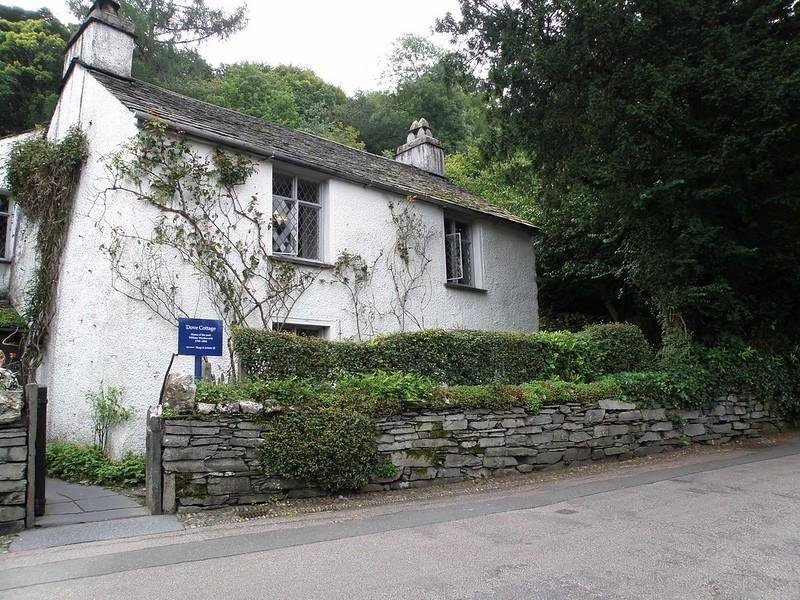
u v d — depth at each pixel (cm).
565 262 1827
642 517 581
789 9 1102
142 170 901
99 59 1107
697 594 383
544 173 1378
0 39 2483
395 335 870
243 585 406
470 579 414
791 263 1170
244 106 3234
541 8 1141
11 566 454
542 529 545
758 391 1184
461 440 807
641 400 1009
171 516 604
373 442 725
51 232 1065
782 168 1103
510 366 966
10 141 1305
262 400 677
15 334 1149
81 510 629
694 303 1119
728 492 684
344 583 409
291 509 641
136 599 382
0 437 557
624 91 1130
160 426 631
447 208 1392
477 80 1312
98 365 892
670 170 1082
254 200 1021
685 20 1087
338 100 4438
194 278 933
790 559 448
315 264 1096
